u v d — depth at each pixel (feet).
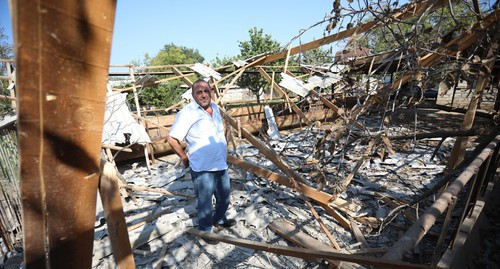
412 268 3.85
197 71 25.84
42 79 1.50
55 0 1.40
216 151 9.79
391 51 9.80
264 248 6.47
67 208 1.97
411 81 8.27
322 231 11.51
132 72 23.86
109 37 1.71
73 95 1.68
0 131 10.90
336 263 8.85
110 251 10.09
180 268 9.57
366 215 12.54
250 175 17.66
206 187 9.95
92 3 1.56
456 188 5.14
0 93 21.11
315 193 11.94
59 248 2.05
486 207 10.42
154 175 19.83
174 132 9.41
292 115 34.94
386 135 8.23
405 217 12.16
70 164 1.85
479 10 8.32
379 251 9.80
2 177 10.67
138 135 20.11
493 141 8.24
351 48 9.31
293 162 20.68
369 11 7.86
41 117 1.58
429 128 30.81
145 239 10.80
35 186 1.75
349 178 11.10
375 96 8.68
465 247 7.76
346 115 9.12
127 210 13.96
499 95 11.32
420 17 7.72
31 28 1.36
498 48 7.34
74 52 1.58
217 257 9.98
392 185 15.93
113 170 2.78
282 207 13.55
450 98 44.80
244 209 13.29
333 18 8.35
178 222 12.25
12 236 10.78
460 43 9.41
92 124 1.85
